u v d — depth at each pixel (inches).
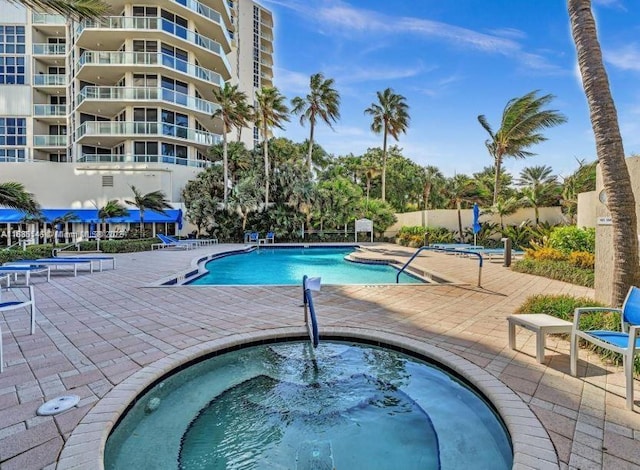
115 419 117.0
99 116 1170.6
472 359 164.2
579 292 327.9
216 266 658.8
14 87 1224.2
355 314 250.1
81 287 352.2
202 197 1077.8
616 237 186.7
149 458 111.7
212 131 1409.9
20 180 1015.6
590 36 201.2
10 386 137.3
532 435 104.6
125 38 1047.0
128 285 362.3
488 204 1030.4
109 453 112.5
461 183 1074.7
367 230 1069.8
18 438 103.8
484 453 112.5
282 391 155.0
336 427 128.3
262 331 208.8
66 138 1244.5
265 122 1093.1
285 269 618.5
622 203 185.6
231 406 143.3
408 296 310.5
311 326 208.8
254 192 1086.4
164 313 251.4
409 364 181.0
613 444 100.2
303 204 1111.6
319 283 206.4
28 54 1230.9
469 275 443.5
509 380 141.6
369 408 140.9
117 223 1013.2
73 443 101.6
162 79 1082.7
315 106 1269.7
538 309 222.2
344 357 189.9
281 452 115.0
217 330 211.2
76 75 1087.6
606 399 125.6
